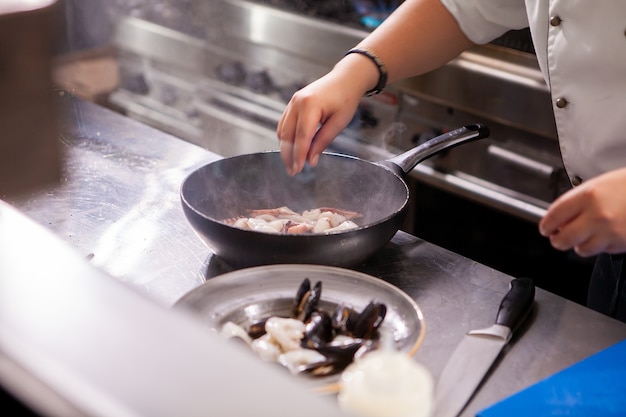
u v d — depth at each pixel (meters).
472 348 0.94
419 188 2.33
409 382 0.61
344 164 1.28
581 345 0.98
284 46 2.40
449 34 1.49
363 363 0.64
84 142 1.55
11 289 0.48
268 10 2.41
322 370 0.84
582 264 2.12
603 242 0.89
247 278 1.01
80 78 2.71
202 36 2.63
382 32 1.46
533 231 2.17
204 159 1.51
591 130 1.36
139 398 0.41
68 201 1.31
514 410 0.83
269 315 0.98
